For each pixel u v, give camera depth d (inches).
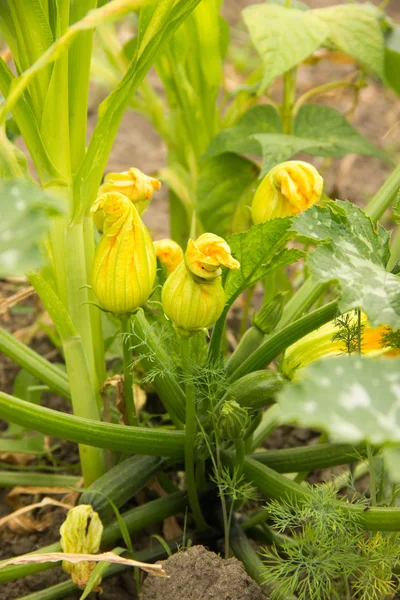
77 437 34.8
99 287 33.9
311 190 36.3
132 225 33.1
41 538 40.8
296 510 33.9
